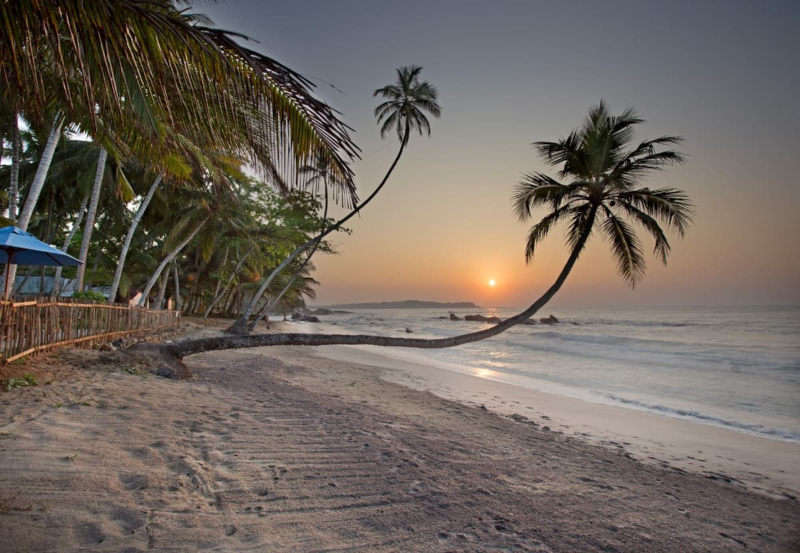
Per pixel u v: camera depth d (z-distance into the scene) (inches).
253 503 130.4
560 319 3469.5
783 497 202.7
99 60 110.0
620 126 421.7
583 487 178.4
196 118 136.1
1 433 156.9
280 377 406.9
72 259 423.5
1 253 415.5
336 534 117.9
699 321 2768.2
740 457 272.7
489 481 170.9
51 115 211.5
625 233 443.2
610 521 146.2
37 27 108.0
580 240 408.2
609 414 379.2
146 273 1205.7
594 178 429.4
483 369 711.1
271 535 113.4
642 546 130.2
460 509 141.1
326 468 166.9
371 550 111.6
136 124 158.2
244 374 392.5
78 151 778.8
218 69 122.4
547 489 170.4
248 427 210.5
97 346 402.9
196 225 871.1
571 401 435.2
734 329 1909.4
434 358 872.9
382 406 313.6
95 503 116.8
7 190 819.4
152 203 901.8
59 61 118.0
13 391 213.3
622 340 1341.0
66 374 265.1
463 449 215.3
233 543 107.4
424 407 331.9
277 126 136.2
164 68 121.6
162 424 195.5
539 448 238.7
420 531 124.0
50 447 150.2
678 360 834.8
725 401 467.2
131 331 526.3
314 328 2038.6
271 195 983.0
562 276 382.0
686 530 147.2
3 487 117.9
